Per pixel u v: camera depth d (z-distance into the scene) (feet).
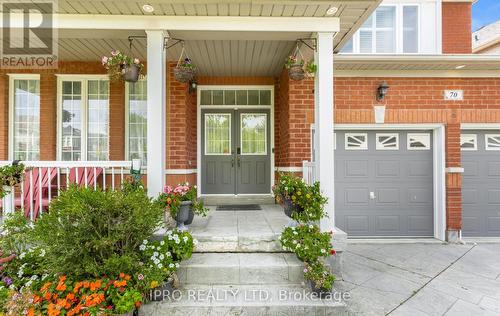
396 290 10.90
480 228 17.93
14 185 10.17
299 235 10.04
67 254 7.91
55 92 15.98
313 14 10.59
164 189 10.70
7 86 15.79
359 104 16.88
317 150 11.10
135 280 8.32
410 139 18.17
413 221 18.10
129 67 11.20
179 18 10.56
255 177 18.89
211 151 18.86
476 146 17.99
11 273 8.89
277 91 18.57
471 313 9.42
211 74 18.02
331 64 10.93
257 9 10.21
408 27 18.57
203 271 9.67
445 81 17.06
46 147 15.75
